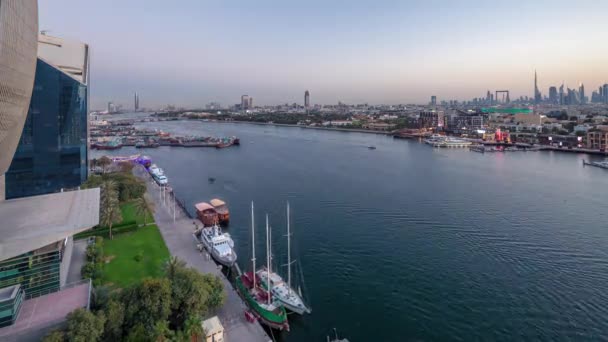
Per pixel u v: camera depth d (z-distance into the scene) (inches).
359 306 2630.4
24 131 3838.6
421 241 3764.8
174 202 4992.6
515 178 6934.1
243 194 5846.5
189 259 3107.8
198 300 2102.6
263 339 2057.1
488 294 2760.8
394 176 7180.1
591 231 3998.5
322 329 2375.7
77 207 2679.6
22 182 3885.3
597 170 7780.5
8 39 1660.9
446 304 2642.7
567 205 5027.1
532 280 2947.8
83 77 5044.3
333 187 6215.6
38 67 3833.7
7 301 1723.7
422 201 5275.6
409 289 2844.5
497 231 4025.6
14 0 1697.8
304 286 2903.5
